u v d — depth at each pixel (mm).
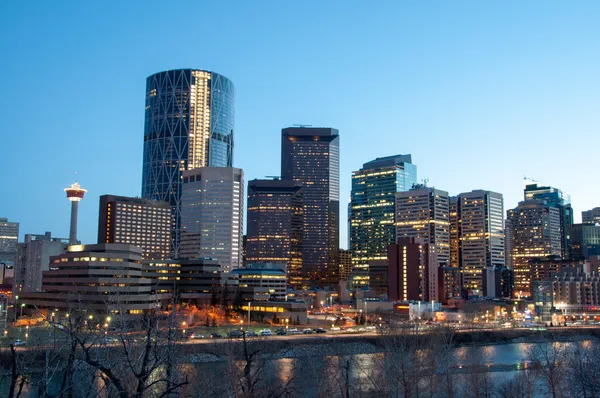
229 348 120000
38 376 73875
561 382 142375
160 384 61188
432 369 138750
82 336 61062
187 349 125125
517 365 195000
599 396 124125
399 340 162875
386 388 136000
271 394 86062
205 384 83062
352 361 187125
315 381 143375
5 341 131875
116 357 53969
